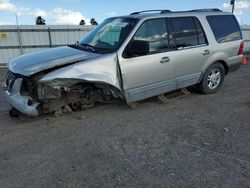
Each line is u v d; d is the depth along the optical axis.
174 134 4.38
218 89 6.75
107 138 4.27
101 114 5.29
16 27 13.52
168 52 5.43
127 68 4.91
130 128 4.63
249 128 4.58
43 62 4.57
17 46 13.78
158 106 5.73
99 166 3.47
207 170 3.35
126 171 3.35
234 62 6.79
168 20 5.51
